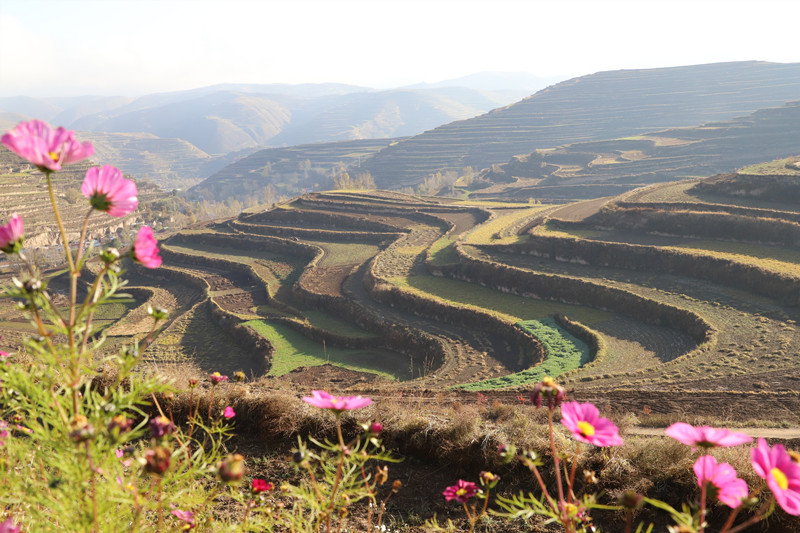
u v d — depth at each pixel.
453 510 6.79
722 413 25.95
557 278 58.03
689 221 61.94
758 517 1.62
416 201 123.00
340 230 112.31
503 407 16.12
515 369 44.22
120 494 2.15
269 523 3.19
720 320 42.66
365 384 45.06
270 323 67.94
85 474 2.04
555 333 48.09
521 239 72.94
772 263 48.72
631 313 50.00
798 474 1.57
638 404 28.20
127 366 2.13
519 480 7.53
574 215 77.62
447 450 7.86
